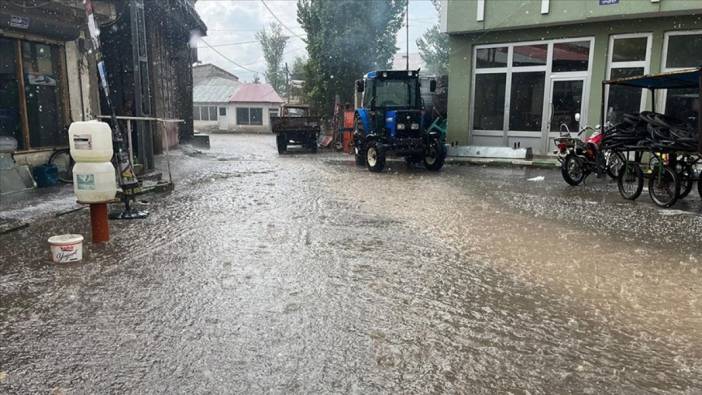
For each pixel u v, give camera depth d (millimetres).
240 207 8555
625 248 6008
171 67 21391
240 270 5137
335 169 14781
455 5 16922
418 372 3164
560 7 14867
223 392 2928
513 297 4441
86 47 12617
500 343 3561
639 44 14406
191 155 19531
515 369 3209
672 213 8070
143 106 12344
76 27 11930
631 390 2982
